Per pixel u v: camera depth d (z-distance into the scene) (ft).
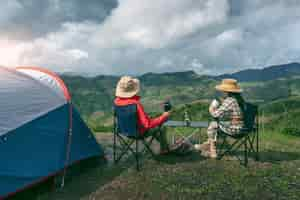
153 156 19.51
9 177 13.44
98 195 14.12
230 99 17.93
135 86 17.53
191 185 14.90
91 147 19.13
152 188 14.66
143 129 17.78
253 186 14.67
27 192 14.78
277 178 15.70
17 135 13.99
